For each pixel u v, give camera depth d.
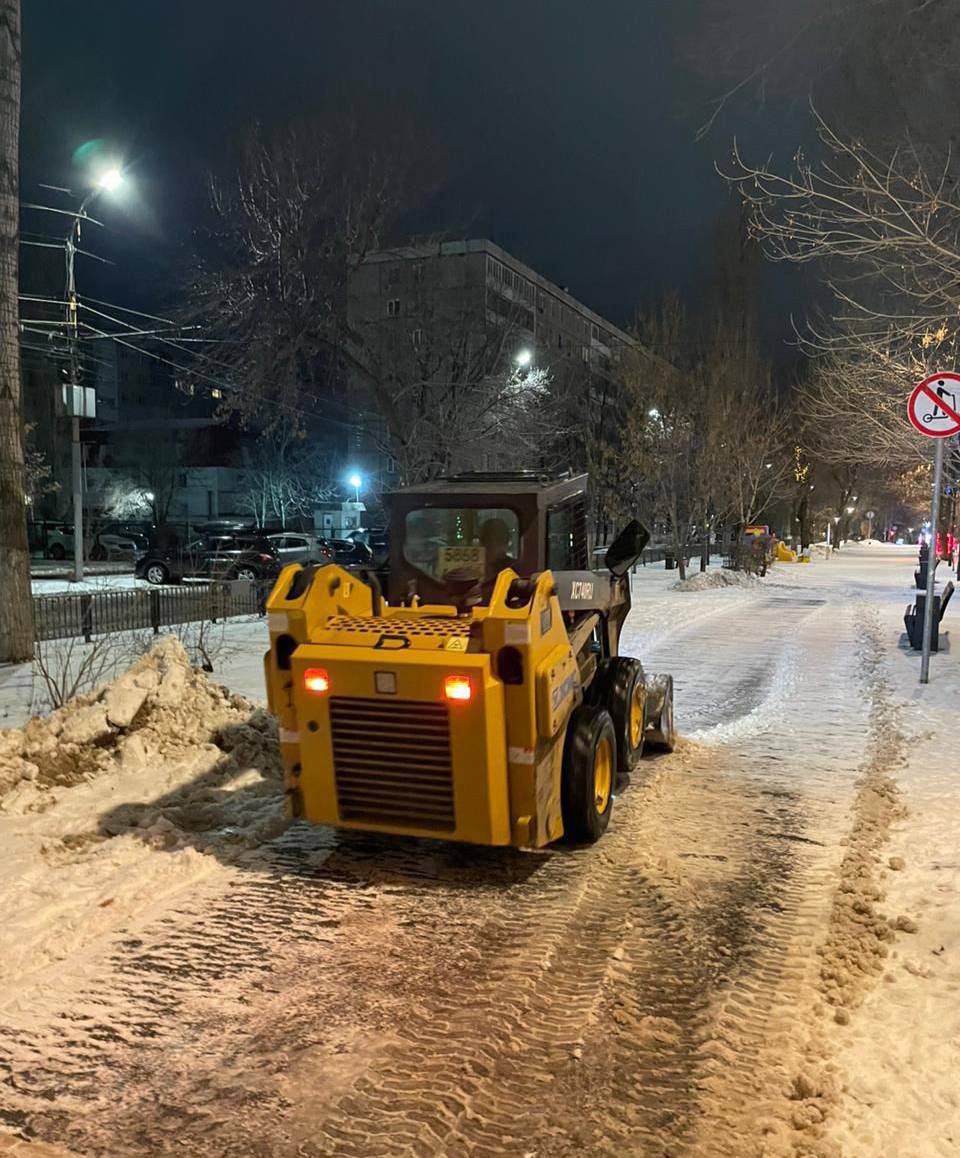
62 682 9.72
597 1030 3.50
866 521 107.81
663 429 29.19
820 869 5.17
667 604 21.84
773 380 35.25
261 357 23.03
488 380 24.95
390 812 4.85
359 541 39.62
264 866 5.14
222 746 7.08
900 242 7.36
